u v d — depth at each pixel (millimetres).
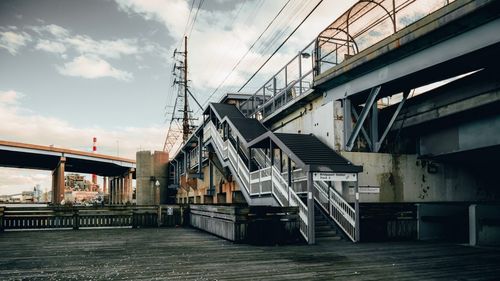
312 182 13156
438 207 15273
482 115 14969
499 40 10117
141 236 15734
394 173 16766
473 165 18734
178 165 52000
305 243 13141
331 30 18062
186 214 21344
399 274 7977
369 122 17453
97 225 19797
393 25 14258
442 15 11234
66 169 79062
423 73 13203
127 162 73250
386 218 14539
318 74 18609
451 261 9602
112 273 8109
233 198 25531
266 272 8156
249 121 22688
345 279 7488
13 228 18562
